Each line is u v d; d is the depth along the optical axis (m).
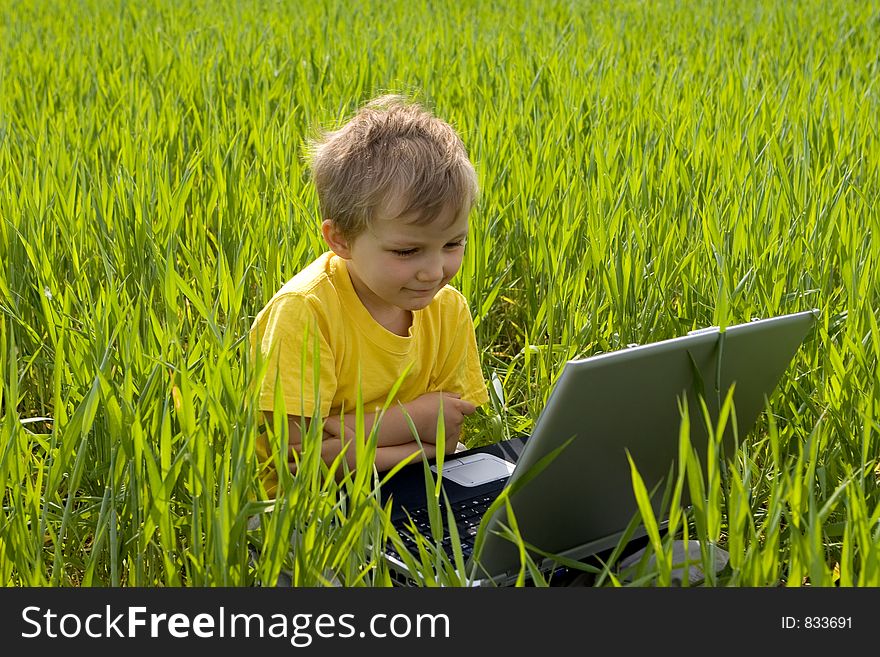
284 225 4.08
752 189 4.35
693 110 6.00
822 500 2.77
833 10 10.91
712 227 4.01
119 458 2.45
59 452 2.43
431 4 12.43
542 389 3.65
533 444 2.10
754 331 2.27
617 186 4.68
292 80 7.43
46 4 12.62
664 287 3.85
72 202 4.33
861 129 5.50
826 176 4.63
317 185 2.68
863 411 2.89
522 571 2.10
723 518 2.62
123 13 11.42
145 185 4.58
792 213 4.29
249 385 2.48
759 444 3.00
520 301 4.63
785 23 10.12
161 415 2.57
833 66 7.74
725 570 2.55
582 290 3.85
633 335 3.77
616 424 2.19
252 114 6.00
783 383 3.23
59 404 2.67
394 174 2.47
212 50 8.62
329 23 10.38
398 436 2.88
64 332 3.13
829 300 3.58
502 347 4.56
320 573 2.17
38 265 3.79
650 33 9.77
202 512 2.38
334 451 2.76
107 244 4.22
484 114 5.83
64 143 5.41
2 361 2.67
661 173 4.87
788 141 5.31
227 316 3.30
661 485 2.48
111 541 2.29
